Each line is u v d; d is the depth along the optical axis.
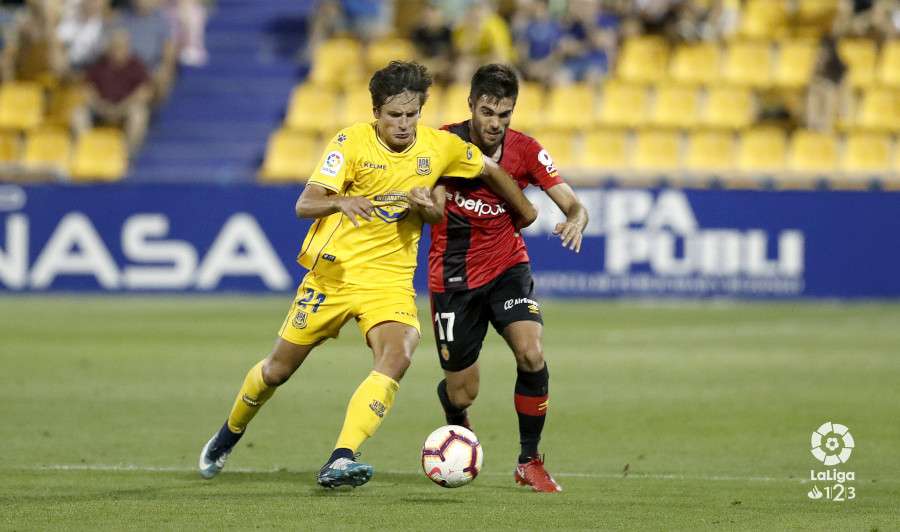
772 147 80.38
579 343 52.12
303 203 22.28
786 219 70.38
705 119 84.88
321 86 89.06
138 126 88.56
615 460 27.94
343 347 51.97
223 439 24.70
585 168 78.62
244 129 91.19
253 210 72.62
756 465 27.23
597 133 81.19
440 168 23.45
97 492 23.31
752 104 84.75
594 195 71.31
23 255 73.50
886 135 80.62
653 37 90.19
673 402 36.81
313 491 23.55
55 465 26.59
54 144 85.88
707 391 39.03
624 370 43.94
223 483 24.45
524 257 25.12
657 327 58.28
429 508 21.83
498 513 21.42
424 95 22.66
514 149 25.08
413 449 29.33
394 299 23.34
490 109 23.92
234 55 99.75
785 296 70.56
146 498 22.67
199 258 72.94
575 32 87.81
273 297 72.31
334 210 22.00
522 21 89.06
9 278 73.69
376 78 22.50
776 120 85.31
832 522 20.83
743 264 70.62
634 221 71.06
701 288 70.81
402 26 100.50
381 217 23.17
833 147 80.06
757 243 70.56
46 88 91.19
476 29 86.38
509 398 37.84
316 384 40.69
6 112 90.44
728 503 22.64
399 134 22.55
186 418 33.66
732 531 20.00
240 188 72.75
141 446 29.27
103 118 89.06
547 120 85.06
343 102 88.50
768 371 43.69
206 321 60.25
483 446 29.89
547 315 63.91
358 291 23.23
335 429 32.03
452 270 24.98
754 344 51.78
